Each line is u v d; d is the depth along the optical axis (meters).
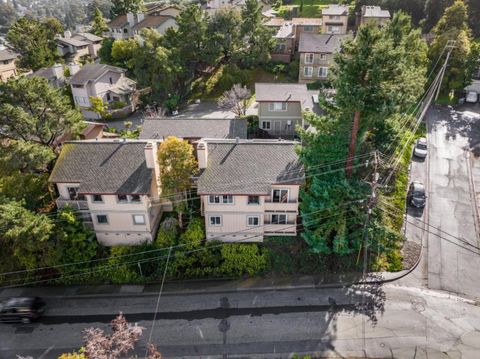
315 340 25.91
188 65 67.19
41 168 34.19
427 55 55.25
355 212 28.67
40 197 34.25
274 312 28.05
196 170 31.44
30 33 76.69
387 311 27.72
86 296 30.05
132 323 27.62
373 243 28.97
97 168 31.12
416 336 25.86
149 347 21.91
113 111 59.03
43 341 26.58
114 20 90.06
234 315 27.97
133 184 29.92
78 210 31.52
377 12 72.69
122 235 32.06
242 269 31.06
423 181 39.69
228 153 31.77
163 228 32.34
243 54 66.75
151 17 84.69
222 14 64.62
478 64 55.50
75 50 85.38
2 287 31.06
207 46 63.19
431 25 74.81
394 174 38.53
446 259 31.72
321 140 29.08
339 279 30.47
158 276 30.97
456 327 26.41
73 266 30.80
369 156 30.45
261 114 50.12
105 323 27.77
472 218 35.34
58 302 29.62
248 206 30.36
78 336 26.84
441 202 37.16
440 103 55.75
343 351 25.08
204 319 27.75
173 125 42.50
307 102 48.38
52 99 35.38
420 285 29.66
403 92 27.91
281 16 95.31
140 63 58.84
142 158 31.73
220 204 30.23
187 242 31.58
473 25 70.62
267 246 31.97
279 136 50.53
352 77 26.06
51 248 29.03
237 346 25.75
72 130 37.66
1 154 32.00
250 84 66.38
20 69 79.56
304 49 63.12
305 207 30.48
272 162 30.94
